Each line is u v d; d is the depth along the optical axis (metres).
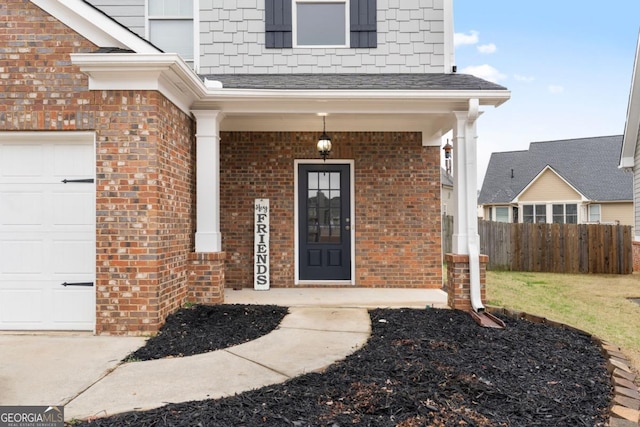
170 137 5.39
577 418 2.87
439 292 7.59
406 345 4.43
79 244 5.05
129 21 7.68
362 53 7.68
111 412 2.95
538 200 23.30
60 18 4.92
